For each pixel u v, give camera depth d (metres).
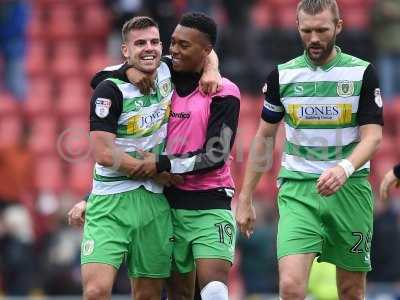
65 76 47.69
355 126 19.19
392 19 46.22
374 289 31.77
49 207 38.81
